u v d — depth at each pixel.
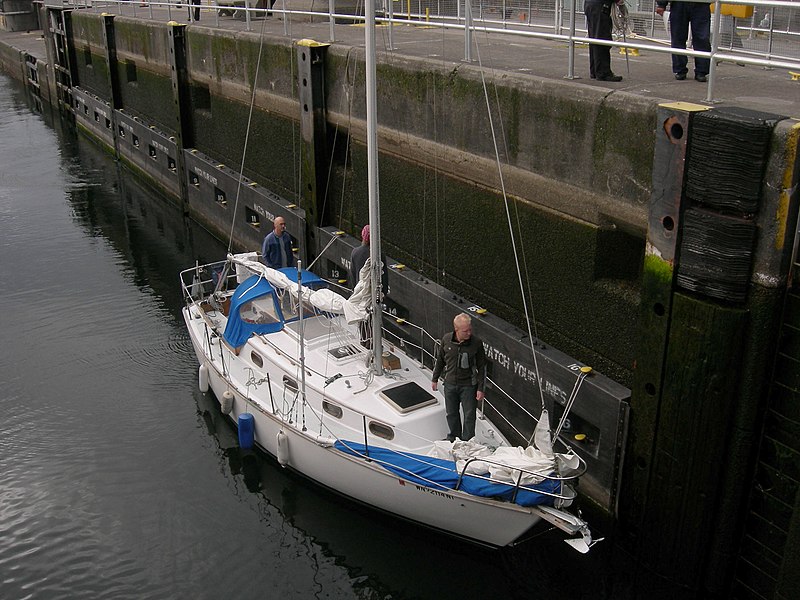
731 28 12.13
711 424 8.08
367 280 10.22
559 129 9.68
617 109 8.80
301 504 10.64
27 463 11.52
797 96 9.02
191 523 10.34
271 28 19.50
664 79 10.27
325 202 15.65
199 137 22.33
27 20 56.94
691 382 8.12
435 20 19.36
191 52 21.48
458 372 9.31
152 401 13.15
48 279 18.42
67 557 9.77
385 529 10.19
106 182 27.50
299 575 9.50
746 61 7.62
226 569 9.59
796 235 7.27
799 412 7.56
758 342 7.61
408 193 12.99
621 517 9.47
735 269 7.54
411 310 12.83
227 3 23.39
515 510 8.70
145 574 9.50
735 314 7.63
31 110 40.50
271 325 11.67
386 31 17.34
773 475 7.96
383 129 13.22
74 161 30.42
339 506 10.58
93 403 13.09
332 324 11.70
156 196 25.84
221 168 20.53
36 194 25.88
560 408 10.09
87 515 10.48
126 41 27.22
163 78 24.12
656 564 9.10
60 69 36.97
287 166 17.12
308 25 20.11
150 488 11.00
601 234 9.45
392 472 9.38
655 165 8.06
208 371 12.80
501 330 10.90
